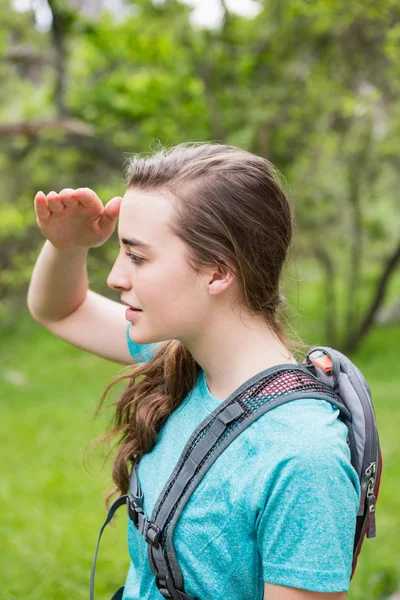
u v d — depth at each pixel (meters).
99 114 8.99
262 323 1.15
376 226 12.56
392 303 14.91
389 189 12.54
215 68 8.55
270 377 1.08
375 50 8.06
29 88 10.45
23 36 9.93
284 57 8.46
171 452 1.18
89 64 9.18
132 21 8.54
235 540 1.04
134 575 1.25
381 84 8.60
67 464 5.97
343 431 1.05
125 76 8.77
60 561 3.80
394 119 9.79
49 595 3.46
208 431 1.08
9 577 3.63
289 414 1.02
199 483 1.06
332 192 10.94
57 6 8.50
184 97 8.73
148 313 1.12
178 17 8.21
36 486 5.31
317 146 9.52
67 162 11.27
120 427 1.37
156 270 1.10
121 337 1.48
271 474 0.99
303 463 0.97
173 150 1.19
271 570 0.99
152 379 1.32
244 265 1.10
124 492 1.36
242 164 1.13
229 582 1.05
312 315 12.99
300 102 8.60
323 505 0.96
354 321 12.27
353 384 1.11
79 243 1.36
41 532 4.27
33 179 11.63
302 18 7.91
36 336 13.55
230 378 1.14
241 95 8.55
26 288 13.05
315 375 1.16
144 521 1.13
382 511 4.51
